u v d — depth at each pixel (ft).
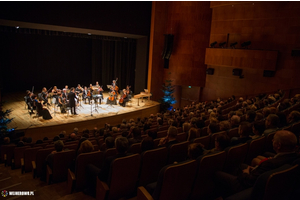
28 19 37.22
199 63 54.85
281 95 36.01
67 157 13.64
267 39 43.80
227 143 10.34
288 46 41.39
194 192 9.36
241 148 10.70
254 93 46.39
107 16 46.96
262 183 6.57
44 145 20.56
